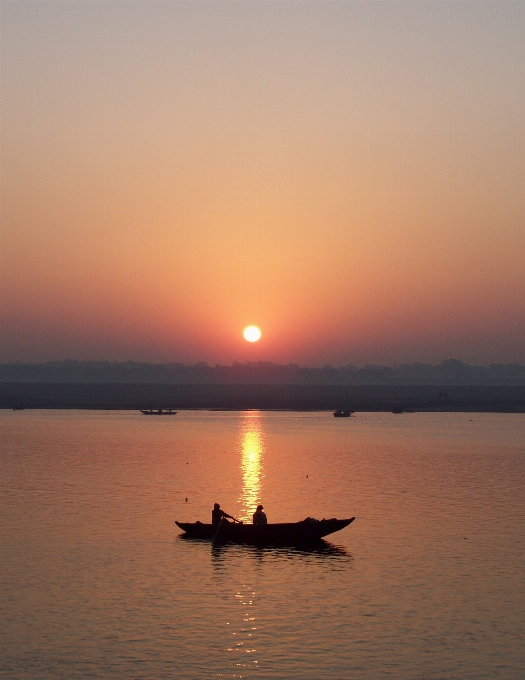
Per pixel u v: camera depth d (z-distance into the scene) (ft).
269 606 100.68
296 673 80.59
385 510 165.17
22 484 198.59
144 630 92.07
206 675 80.02
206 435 354.33
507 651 86.43
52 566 118.73
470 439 337.93
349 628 92.89
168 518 155.02
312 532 132.67
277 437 346.95
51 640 88.94
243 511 163.94
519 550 129.39
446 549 130.11
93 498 177.88
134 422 438.81
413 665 82.74
